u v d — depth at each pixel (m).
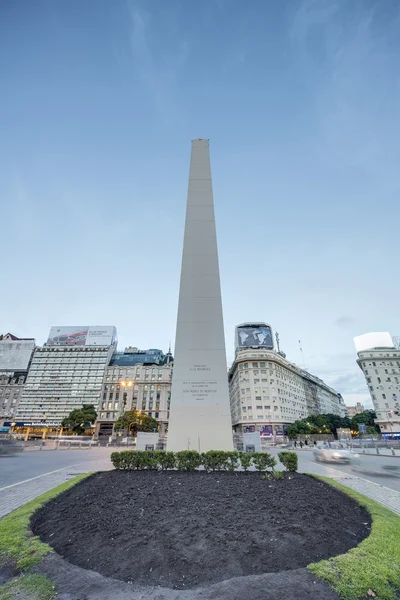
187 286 18.08
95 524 5.96
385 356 86.44
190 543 5.03
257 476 10.71
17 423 95.19
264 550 4.80
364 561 4.39
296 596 3.62
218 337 16.94
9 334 115.00
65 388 98.69
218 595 3.68
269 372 81.19
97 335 109.38
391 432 78.25
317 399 117.19
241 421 77.94
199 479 10.09
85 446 41.47
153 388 93.31
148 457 12.49
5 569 4.30
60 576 4.15
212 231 19.42
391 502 8.77
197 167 21.19
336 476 13.72
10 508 7.66
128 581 4.07
